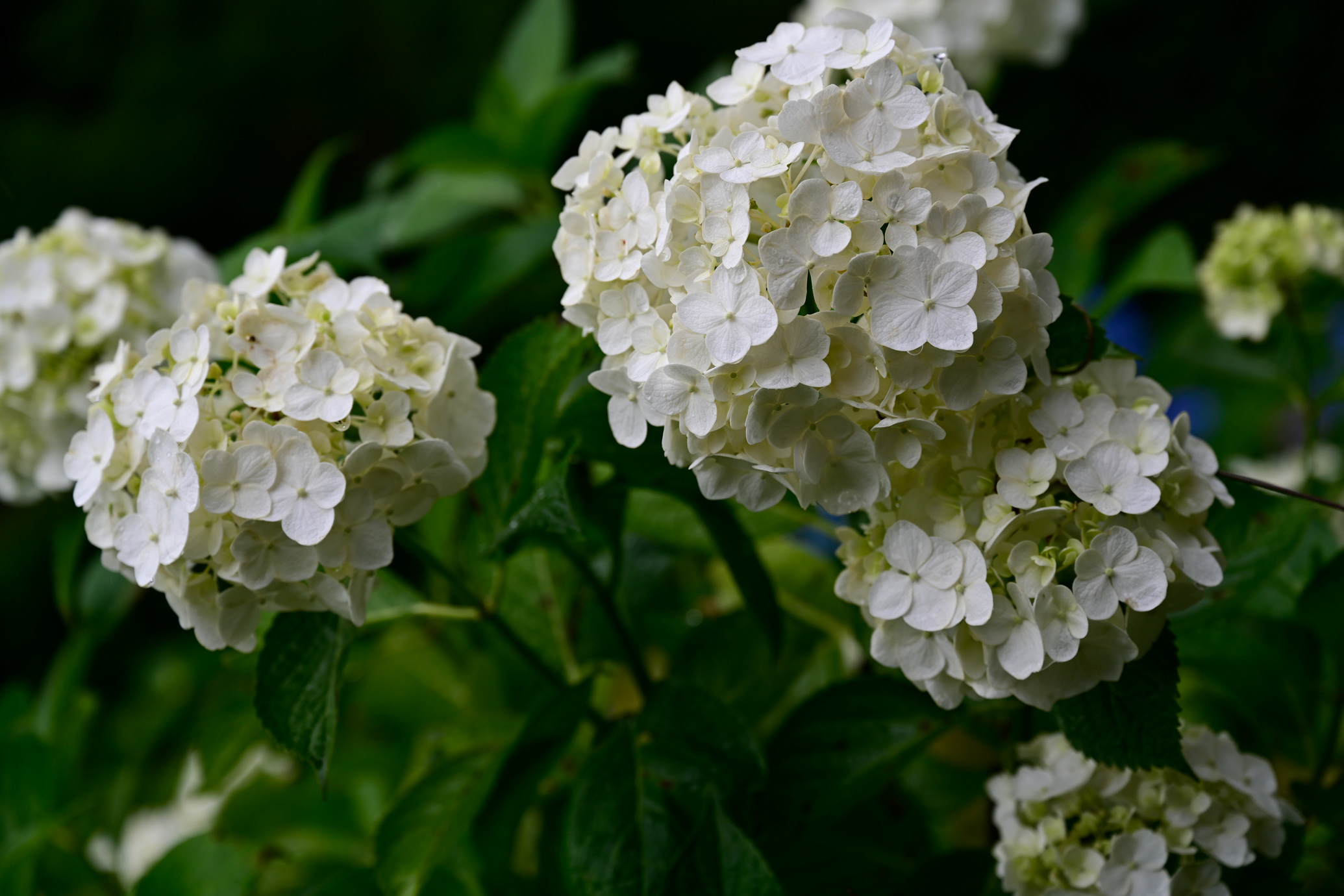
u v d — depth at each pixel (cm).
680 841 110
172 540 104
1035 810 111
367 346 107
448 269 146
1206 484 104
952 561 103
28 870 131
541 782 117
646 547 130
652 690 115
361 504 105
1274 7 261
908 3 175
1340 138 257
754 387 102
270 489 104
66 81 415
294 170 396
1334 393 144
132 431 106
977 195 103
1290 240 146
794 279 101
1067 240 163
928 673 104
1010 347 102
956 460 104
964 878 114
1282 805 112
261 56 387
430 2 374
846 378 102
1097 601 102
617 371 105
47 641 339
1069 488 104
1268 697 120
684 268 103
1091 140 277
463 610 118
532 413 113
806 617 130
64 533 146
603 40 349
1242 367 153
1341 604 114
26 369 129
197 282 110
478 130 171
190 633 217
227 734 129
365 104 385
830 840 117
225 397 107
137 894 123
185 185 395
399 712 142
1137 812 110
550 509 107
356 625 107
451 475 107
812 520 127
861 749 113
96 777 178
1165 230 152
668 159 112
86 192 388
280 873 131
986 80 192
